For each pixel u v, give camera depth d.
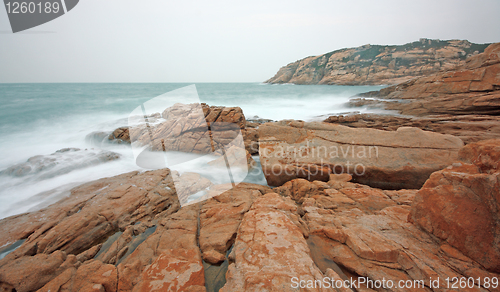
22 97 28.72
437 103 14.12
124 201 4.80
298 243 3.08
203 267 2.99
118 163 7.51
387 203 4.43
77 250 3.77
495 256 2.41
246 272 2.62
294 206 4.23
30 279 2.88
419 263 2.70
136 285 2.69
